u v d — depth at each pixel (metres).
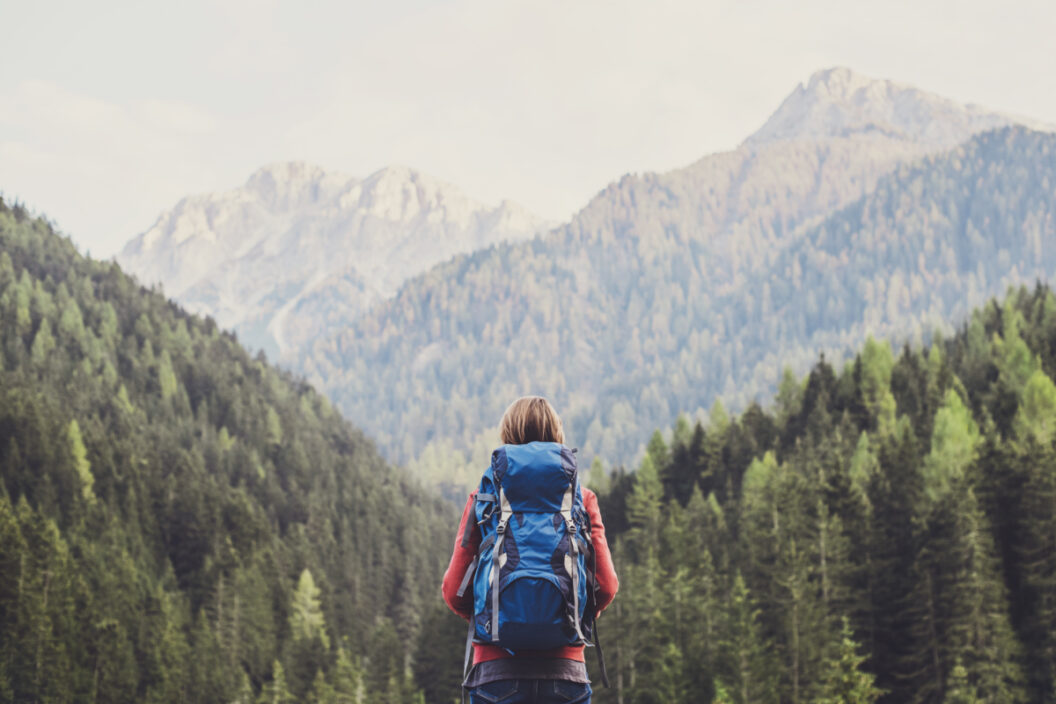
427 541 165.75
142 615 88.38
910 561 57.81
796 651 53.66
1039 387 90.31
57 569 80.19
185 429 179.62
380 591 137.38
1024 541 56.50
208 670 82.44
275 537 136.25
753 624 53.88
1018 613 55.28
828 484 71.56
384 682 72.81
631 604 56.75
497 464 4.43
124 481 129.62
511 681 4.25
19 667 67.94
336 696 72.38
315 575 121.56
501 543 4.25
